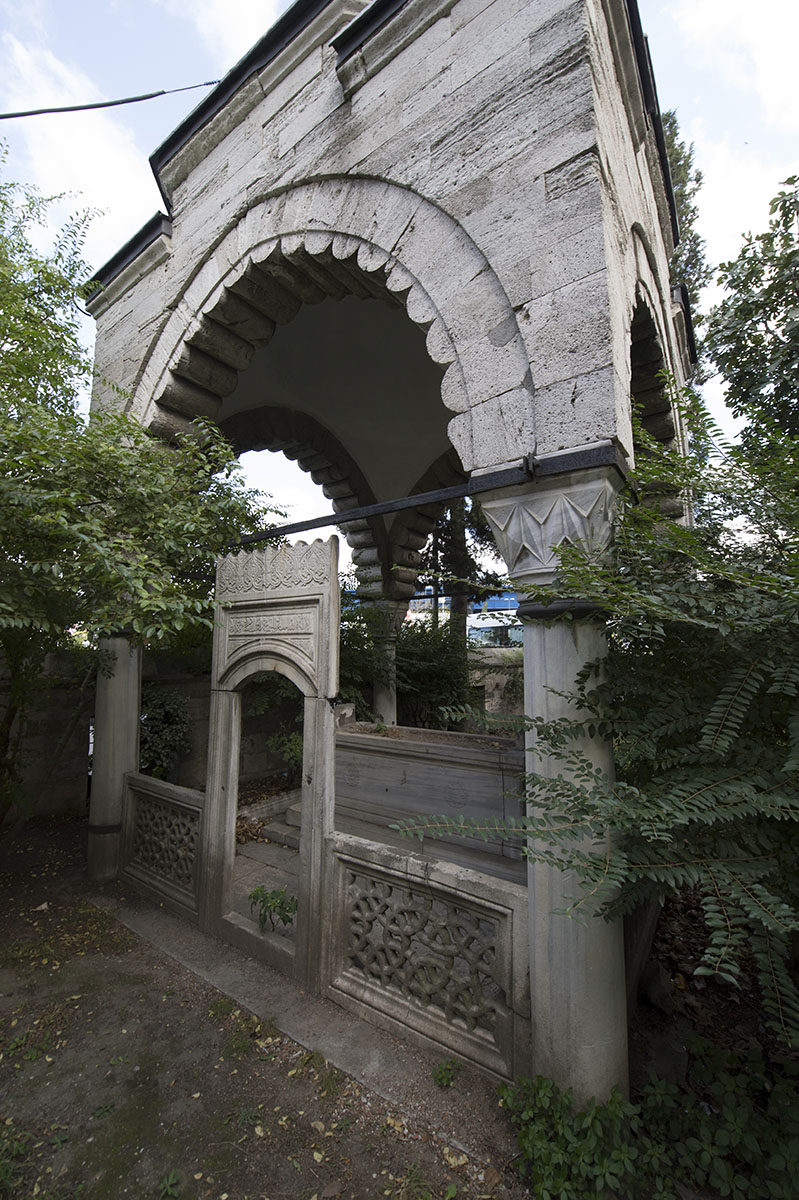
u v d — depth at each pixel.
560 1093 1.83
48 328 3.15
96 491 2.93
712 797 1.48
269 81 3.49
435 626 8.78
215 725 3.33
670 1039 2.32
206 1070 2.19
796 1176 1.54
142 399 4.28
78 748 5.79
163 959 2.99
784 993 1.29
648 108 3.70
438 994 2.32
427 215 2.65
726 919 1.32
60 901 3.71
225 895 3.19
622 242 2.57
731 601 1.69
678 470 1.90
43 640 3.62
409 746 4.14
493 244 2.36
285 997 2.62
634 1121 1.77
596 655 2.03
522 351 2.26
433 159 2.62
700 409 1.81
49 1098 2.06
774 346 3.24
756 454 1.96
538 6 2.32
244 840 4.71
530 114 2.29
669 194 4.48
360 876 2.62
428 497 2.56
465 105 2.52
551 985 1.91
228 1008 2.55
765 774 1.56
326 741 2.71
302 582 2.84
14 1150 1.83
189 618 2.84
